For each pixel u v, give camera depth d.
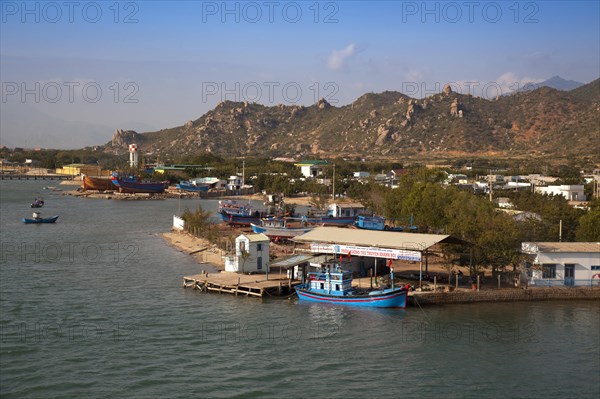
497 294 72.56
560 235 89.06
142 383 48.34
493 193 174.88
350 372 51.09
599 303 72.19
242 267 85.12
